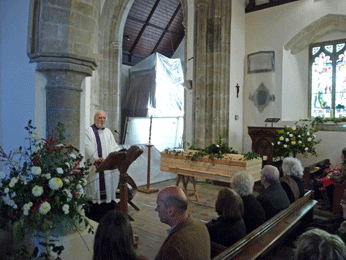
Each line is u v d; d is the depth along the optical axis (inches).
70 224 100.4
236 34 321.4
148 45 514.6
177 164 225.0
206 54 308.5
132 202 219.6
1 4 133.9
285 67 313.4
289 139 262.1
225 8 305.3
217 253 100.7
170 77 454.3
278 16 313.4
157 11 466.6
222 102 306.2
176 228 71.1
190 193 256.2
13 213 93.9
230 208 101.5
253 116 328.2
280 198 134.6
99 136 184.7
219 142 225.6
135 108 447.8
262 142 276.1
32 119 114.3
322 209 218.5
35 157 96.3
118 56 386.0
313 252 57.9
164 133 439.5
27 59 116.2
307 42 310.2
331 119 279.9
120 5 377.4
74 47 111.9
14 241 107.7
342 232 94.7
